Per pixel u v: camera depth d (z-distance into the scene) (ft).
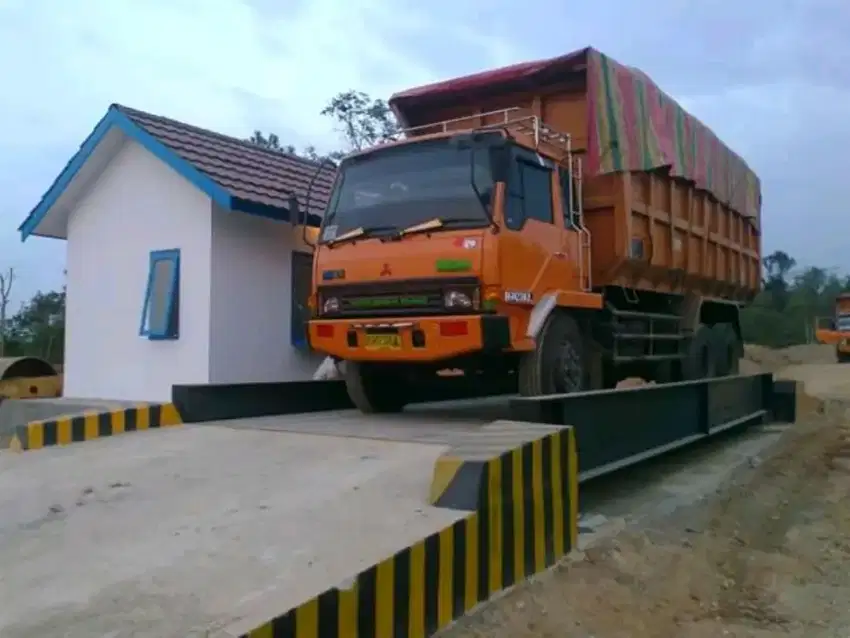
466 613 14.28
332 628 11.36
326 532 14.29
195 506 16.42
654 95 31.73
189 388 26.30
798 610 15.94
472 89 30.94
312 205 37.09
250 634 10.11
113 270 38.68
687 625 14.99
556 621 14.49
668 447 27.43
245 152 40.50
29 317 89.15
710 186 37.04
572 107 29.81
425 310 23.84
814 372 90.89
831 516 22.93
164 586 12.19
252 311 36.58
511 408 20.10
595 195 29.40
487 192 23.73
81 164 38.22
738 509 23.40
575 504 18.67
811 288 195.72
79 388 39.78
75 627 10.89
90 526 15.47
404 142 25.76
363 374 28.63
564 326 26.43
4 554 14.12
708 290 39.47
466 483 15.34
